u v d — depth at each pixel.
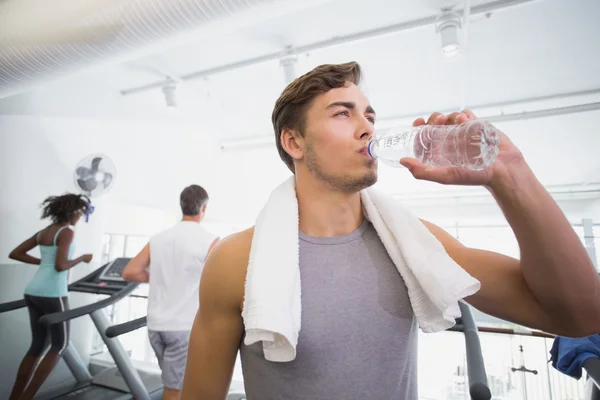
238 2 1.50
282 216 0.70
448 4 2.33
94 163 2.86
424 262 0.63
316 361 0.61
